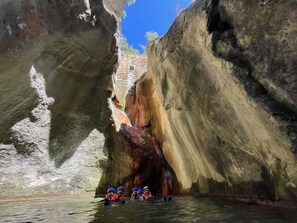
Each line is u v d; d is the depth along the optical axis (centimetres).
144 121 1630
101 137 1189
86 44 1096
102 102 1231
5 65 831
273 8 521
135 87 1866
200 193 1022
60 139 1041
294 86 500
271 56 537
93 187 1088
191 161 1082
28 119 935
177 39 832
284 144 509
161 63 1001
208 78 738
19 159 917
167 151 1371
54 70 1004
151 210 642
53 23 952
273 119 511
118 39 1258
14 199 880
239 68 588
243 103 595
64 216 570
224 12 651
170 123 1143
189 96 864
